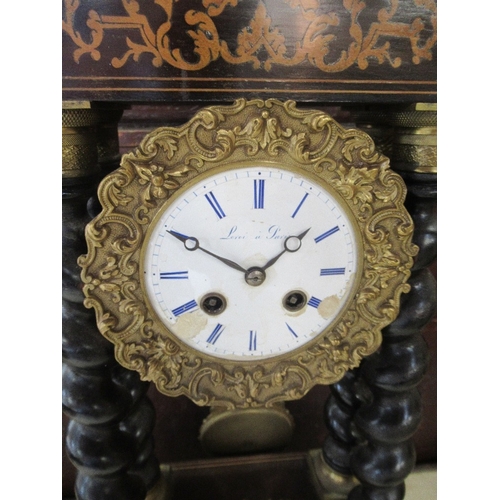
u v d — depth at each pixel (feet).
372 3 2.04
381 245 2.32
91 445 2.60
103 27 1.94
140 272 2.19
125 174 2.03
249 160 2.08
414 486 4.12
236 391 2.50
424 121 2.36
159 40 1.96
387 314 2.44
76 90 2.00
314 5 2.00
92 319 2.41
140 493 2.96
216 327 2.34
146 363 2.35
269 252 2.24
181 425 4.16
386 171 2.19
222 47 2.00
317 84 2.10
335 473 3.71
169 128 2.01
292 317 2.39
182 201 2.11
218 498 3.71
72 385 2.48
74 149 2.21
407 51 2.13
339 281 2.36
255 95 2.06
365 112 3.07
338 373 2.54
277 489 3.79
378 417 2.81
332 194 2.19
